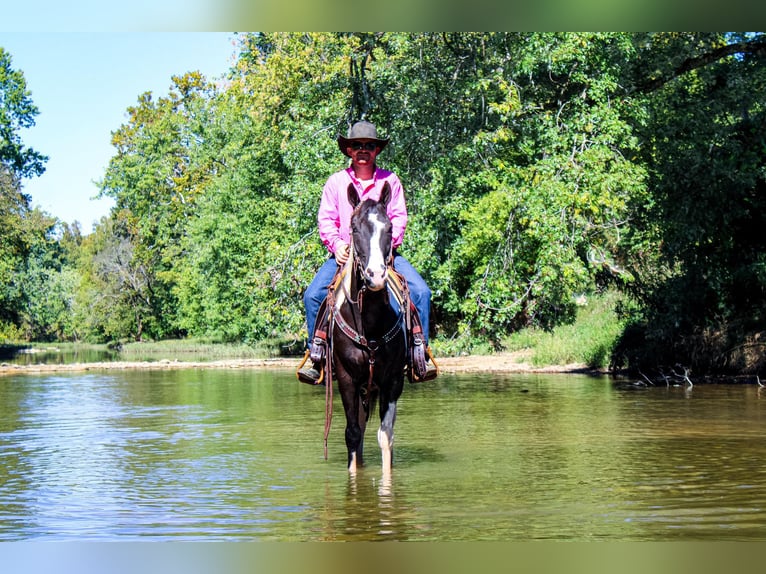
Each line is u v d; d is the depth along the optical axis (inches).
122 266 2755.9
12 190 1855.3
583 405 577.0
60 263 3693.4
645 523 241.4
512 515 253.3
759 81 770.2
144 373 1114.7
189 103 2308.1
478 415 530.3
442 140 767.7
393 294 319.3
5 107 1838.1
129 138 2605.8
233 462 364.5
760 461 345.7
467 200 764.6
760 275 723.4
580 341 1021.8
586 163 679.7
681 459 353.1
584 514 253.3
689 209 745.6
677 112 793.6
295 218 901.2
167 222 2401.6
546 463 348.2
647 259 887.1
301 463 358.6
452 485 301.9
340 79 855.7
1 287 2023.9
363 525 243.8
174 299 2684.5
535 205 674.2
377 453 382.9
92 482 323.3
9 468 359.9
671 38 791.1
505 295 702.5
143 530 244.2
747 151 729.6
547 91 764.6
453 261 782.5
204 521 252.8
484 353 1218.0
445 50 795.4
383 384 323.6
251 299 1214.9
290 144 896.9
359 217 292.4
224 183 1695.4
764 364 749.9
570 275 666.8
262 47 1314.0
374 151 341.4
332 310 322.0
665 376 768.3
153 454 394.3
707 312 788.6
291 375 1027.3
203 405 638.5
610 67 719.7
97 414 584.1
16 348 2701.8
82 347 2763.3
